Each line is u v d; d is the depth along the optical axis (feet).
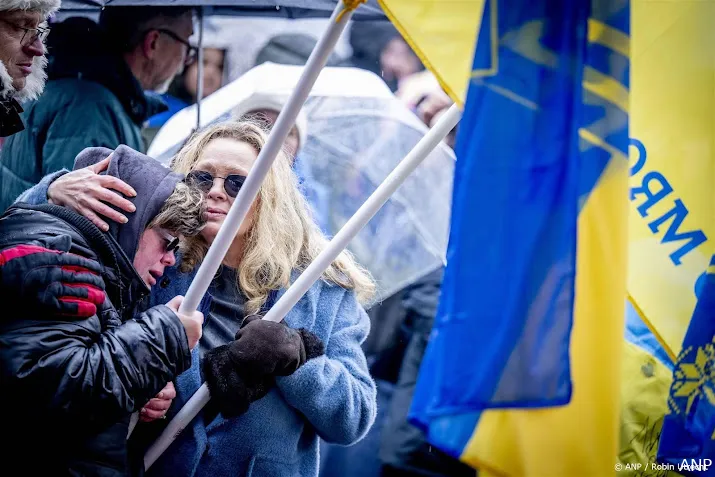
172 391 16.34
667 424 16.22
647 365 21.03
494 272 14.75
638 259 16.39
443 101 25.94
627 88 15.28
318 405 16.69
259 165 15.16
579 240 14.97
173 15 25.29
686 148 16.34
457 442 14.75
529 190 14.92
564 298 14.67
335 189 25.53
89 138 24.68
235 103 25.30
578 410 14.75
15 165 24.58
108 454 14.47
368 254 25.54
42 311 13.87
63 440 14.17
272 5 25.13
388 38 25.94
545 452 14.71
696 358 16.11
